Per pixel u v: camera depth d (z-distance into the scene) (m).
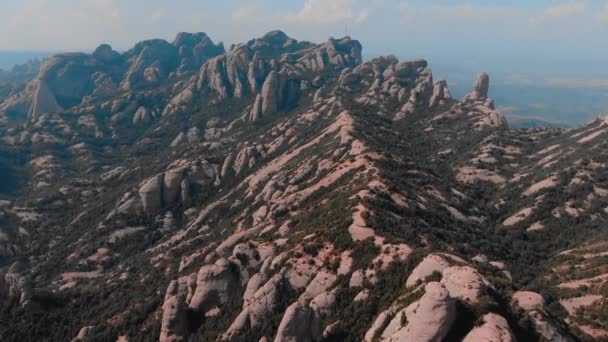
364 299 75.62
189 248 147.50
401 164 147.62
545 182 151.00
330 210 111.56
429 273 71.88
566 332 59.97
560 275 104.31
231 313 85.38
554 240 127.62
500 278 71.62
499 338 51.41
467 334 54.09
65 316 108.31
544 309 60.88
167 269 130.62
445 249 90.31
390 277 77.81
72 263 162.75
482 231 124.62
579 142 172.75
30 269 166.50
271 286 81.19
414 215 109.31
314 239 94.75
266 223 130.75
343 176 138.62
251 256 97.62
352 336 69.88
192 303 88.81
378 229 92.19
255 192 171.88
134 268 146.12
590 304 88.19
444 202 131.38
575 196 141.12
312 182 146.38
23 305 105.62
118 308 105.81
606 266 100.75
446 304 54.69
